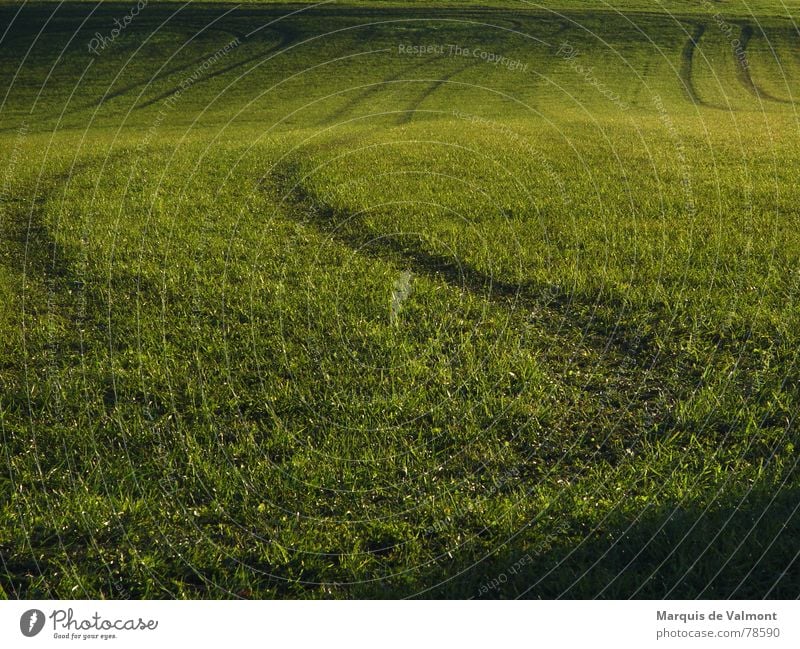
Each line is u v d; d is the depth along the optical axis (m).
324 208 11.72
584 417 5.78
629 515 4.64
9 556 4.44
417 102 29.55
